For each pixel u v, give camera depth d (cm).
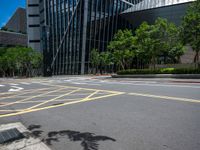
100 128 480
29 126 529
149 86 1400
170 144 367
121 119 549
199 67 1975
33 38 7569
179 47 2911
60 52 5297
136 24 4956
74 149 365
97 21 4797
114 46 3047
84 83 2036
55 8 5516
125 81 2094
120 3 5384
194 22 1848
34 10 7588
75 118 586
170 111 615
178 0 3919
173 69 2155
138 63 4641
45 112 689
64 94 1155
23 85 2069
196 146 354
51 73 5403
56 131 475
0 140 423
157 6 4241
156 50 2439
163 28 2312
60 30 5297
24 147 381
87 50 4628
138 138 404
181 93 981
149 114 589
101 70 5053
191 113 581
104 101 847
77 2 4641
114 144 380
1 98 1098
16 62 5678
